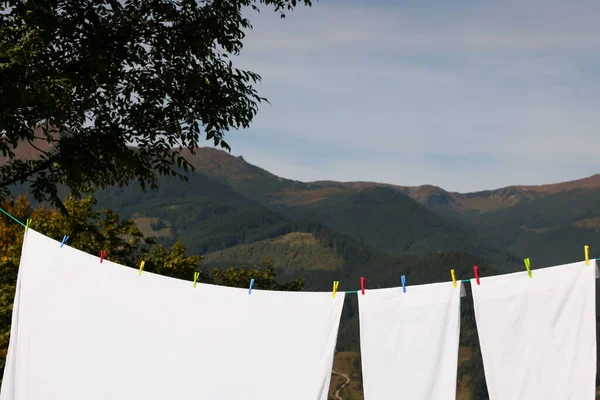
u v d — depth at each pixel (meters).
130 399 6.16
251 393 5.89
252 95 9.28
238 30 9.49
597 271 5.21
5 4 7.98
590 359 5.13
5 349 17.84
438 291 5.56
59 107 8.43
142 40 8.98
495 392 5.32
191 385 6.04
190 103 9.09
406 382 5.52
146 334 6.23
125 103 8.90
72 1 8.31
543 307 5.31
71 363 6.38
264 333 5.96
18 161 8.86
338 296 5.86
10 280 20.20
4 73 7.59
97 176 8.73
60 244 6.64
